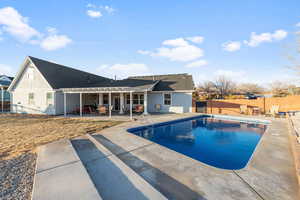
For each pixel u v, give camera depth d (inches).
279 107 700.0
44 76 634.8
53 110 639.8
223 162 231.9
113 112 740.7
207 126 497.4
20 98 704.4
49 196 106.6
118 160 178.5
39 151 201.8
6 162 176.6
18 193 120.1
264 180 138.1
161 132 421.1
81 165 158.4
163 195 111.6
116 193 115.3
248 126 499.2
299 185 125.6
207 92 1371.8
